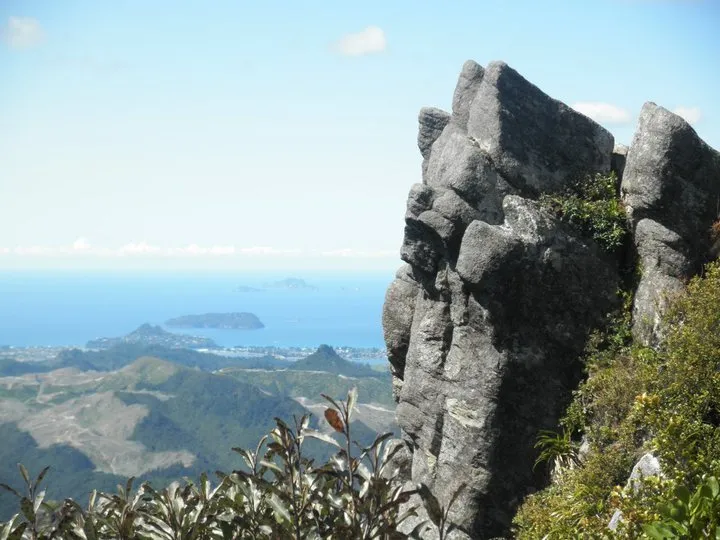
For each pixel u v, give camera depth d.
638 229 16.67
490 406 16.62
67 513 8.91
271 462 8.55
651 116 16.56
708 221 16.16
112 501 9.39
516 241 16.31
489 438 16.64
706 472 10.91
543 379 16.64
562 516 13.63
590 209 17.23
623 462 13.70
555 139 17.97
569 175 17.94
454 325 17.50
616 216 17.14
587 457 14.98
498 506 16.75
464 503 16.88
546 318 16.64
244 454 9.09
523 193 17.66
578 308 16.77
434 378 18.20
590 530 12.14
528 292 16.47
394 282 21.22
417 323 18.98
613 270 17.14
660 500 10.30
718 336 13.17
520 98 17.94
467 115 19.59
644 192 16.45
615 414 15.04
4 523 8.69
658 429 12.06
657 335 15.60
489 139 17.89
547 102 18.06
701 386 12.62
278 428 8.33
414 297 20.59
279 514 8.23
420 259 18.27
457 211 17.39
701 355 12.91
